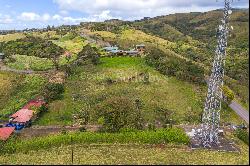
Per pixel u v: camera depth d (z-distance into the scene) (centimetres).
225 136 9281
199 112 10894
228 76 14938
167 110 10775
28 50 19150
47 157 7831
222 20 8344
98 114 10088
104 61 15488
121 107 9469
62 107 10944
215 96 8688
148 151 8169
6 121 10275
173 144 8544
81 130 9394
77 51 18388
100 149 8306
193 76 13425
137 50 18425
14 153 8194
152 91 12225
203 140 8612
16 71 14888
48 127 9806
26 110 10375
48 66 15488
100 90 12144
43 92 11762
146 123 9994
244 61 15738
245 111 11425
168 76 13775
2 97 11956
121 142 8650
